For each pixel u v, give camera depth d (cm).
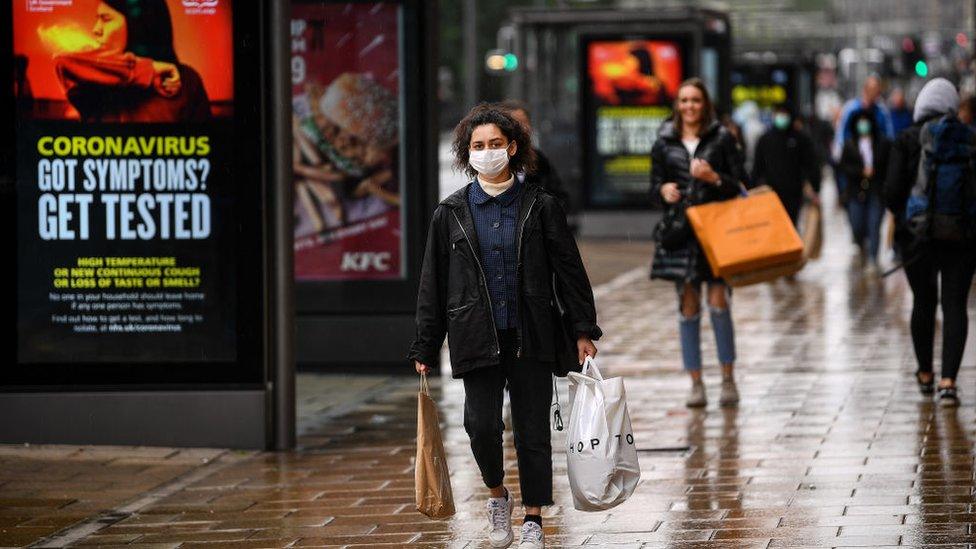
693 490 1603
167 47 1883
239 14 1878
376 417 2152
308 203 2578
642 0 11125
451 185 7794
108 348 1919
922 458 1722
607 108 5259
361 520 1523
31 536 1487
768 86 8875
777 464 1720
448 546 1409
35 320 1916
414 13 2545
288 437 1919
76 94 1889
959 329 2042
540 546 1303
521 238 1299
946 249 2038
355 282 2578
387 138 2564
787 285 3797
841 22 17862
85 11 1884
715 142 2152
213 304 1911
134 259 1905
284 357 1914
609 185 5309
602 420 1267
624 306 3434
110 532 1497
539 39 5441
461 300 1297
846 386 2255
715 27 5462
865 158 4016
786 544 1362
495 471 1320
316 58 2556
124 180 1895
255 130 1888
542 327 1298
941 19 16612
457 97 13925
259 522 1524
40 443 1928
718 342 2138
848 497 1542
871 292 3594
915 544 1342
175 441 1922
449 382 2498
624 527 1454
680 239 2127
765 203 2083
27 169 1898
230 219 1900
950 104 2034
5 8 1884
